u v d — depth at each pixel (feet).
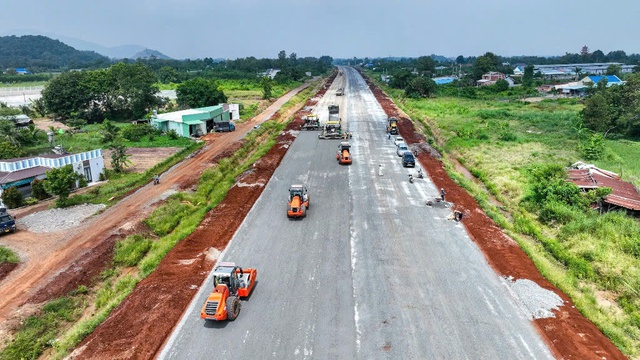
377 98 370.53
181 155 186.29
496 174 153.69
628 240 94.89
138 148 200.13
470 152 185.98
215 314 67.51
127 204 128.06
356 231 105.81
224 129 234.58
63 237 106.22
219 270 73.36
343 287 80.89
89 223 114.73
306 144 199.00
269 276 85.20
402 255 93.30
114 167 164.04
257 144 215.31
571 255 93.91
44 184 123.65
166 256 95.20
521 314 72.13
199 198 134.72
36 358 67.31
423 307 74.33
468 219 112.16
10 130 199.72
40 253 98.02
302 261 91.15
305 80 622.13
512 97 374.43
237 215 116.47
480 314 72.18
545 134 216.13
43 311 76.48
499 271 86.02
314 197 130.31
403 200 126.72
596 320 70.38
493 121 250.98
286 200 128.26
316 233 104.94
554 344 64.28
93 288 86.48
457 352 63.05
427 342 65.31
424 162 166.61
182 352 63.62
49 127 244.83
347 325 69.56
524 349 63.52
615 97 224.74
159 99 302.66
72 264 91.20
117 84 287.07
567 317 70.64
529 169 152.76
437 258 91.76
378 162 167.94
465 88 408.87
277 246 98.37
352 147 192.03
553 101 340.59
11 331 71.26
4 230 107.24
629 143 199.31
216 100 300.61
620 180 132.05
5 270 90.12
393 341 65.67
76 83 284.20
